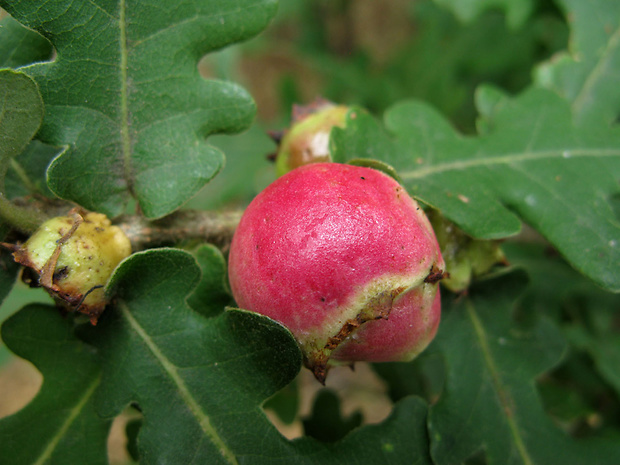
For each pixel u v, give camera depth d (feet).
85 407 0.26
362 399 0.81
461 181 0.30
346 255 0.20
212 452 0.23
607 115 0.39
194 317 0.25
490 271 0.30
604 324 0.48
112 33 0.25
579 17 0.40
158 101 0.26
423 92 0.67
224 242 0.28
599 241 0.29
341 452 0.25
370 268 0.20
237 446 0.24
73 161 0.25
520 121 0.33
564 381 0.48
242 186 0.60
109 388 0.25
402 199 0.22
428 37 0.68
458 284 0.28
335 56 0.79
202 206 0.59
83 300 0.23
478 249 0.29
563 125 0.33
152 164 0.26
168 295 0.25
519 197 0.30
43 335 0.26
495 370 0.30
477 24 0.66
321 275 0.20
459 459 0.27
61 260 0.23
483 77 0.66
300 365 0.22
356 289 0.20
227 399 0.24
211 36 0.26
